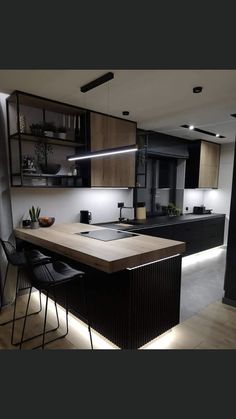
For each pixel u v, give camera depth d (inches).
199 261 194.1
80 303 98.6
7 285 120.1
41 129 119.0
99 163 139.3
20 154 111.4
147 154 185.0
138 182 176.7
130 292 75.3
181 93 110.3
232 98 116.0
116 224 157.8
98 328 89.4
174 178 227.1
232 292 120.9
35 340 93.4
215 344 90.7
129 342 77.6
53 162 136.3
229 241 120.8
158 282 84.8
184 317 110.1
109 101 121.3
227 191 234.5
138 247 85.0
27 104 122.2
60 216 141.7
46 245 97.1
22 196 127.4
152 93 109.7
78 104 125.2
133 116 145.6
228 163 232.4
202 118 150.3
